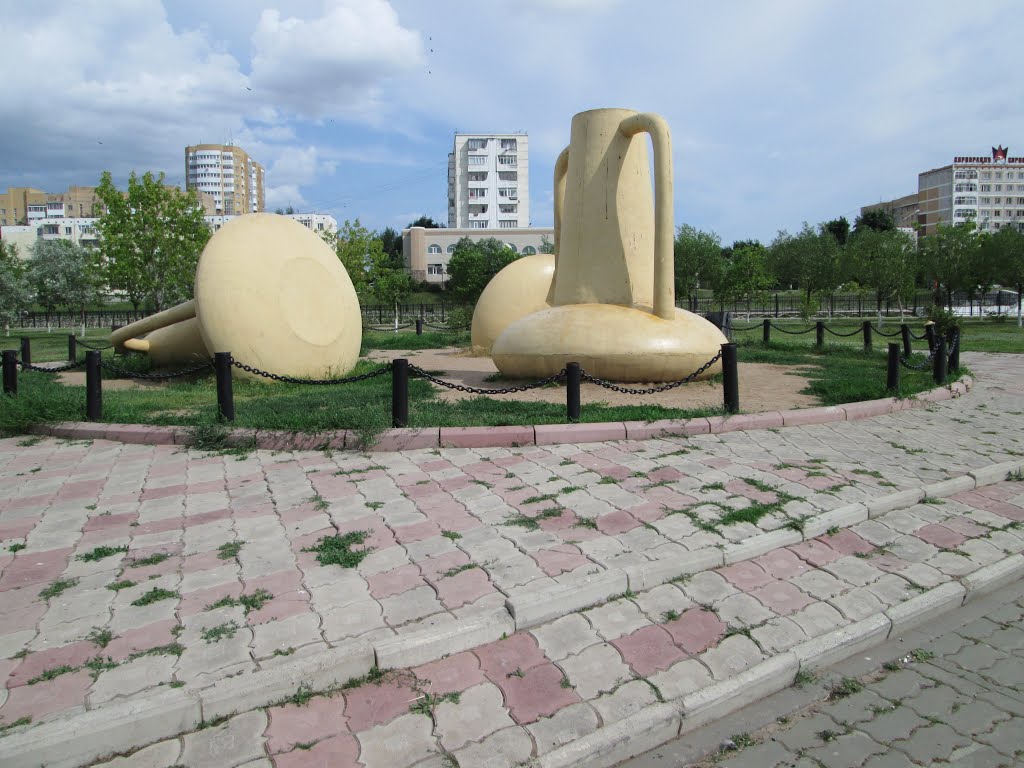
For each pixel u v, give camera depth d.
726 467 5.75
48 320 33.50
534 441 6.48
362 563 4.01
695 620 3.51
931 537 4.53
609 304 9.62
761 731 2.92
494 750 2.61
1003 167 78.88
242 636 3.23
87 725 2.56
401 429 6.52
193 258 24.00
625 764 2.71
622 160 9.68
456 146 70.81
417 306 43.91
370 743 2.63
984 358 15.40
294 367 10.14
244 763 2.53
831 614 3.61
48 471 6.00
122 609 3.52
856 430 7.21
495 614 3.37
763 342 16.28
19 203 86.50
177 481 5.64
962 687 3.19
